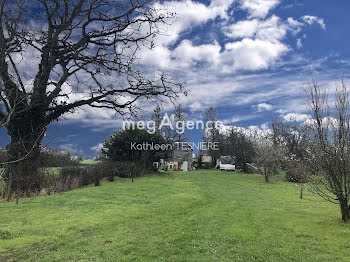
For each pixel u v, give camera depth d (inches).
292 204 538.9
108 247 260.1
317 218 400.8
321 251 263.7
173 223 356.5
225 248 269.3
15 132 552.4
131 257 236.4
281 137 1397.6
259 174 1285.7
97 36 652.7
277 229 339.0
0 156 542.9
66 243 269.6
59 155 730.2
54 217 366.9
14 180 545.3
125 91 665.6
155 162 1163.3
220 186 818.8
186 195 584.4
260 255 251.4
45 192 576.1
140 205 465.4
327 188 382.0
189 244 278.1
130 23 635.5
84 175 748.0
